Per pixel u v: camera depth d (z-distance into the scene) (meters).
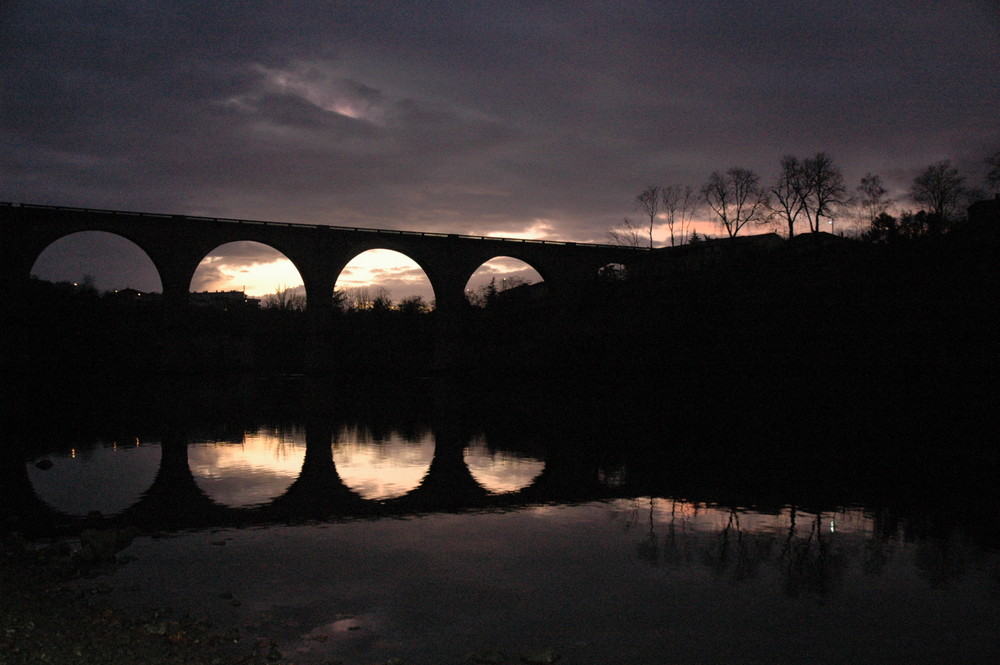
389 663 7.28
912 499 15.27
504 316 77.88
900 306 44.53
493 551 11.35
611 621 8.53
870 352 43.53
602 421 30.16
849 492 16.08
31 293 65.62
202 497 15.29
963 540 12.09
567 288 73.44
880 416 30.80
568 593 9.48
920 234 51.44
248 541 11.86
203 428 27.67
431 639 7.98
